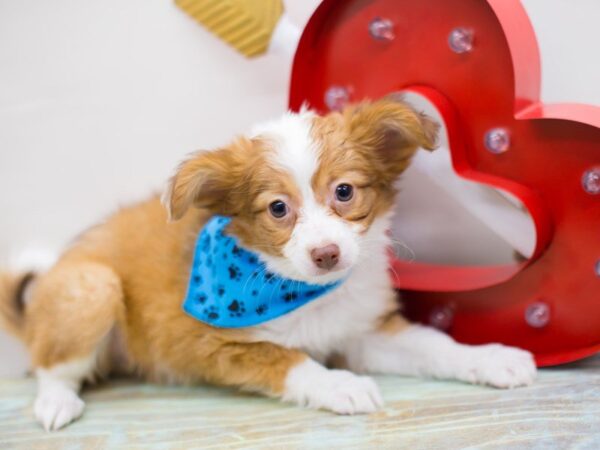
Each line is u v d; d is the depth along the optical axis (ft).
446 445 1.88
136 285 2.32
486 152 2.21
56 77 2.79
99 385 2.41
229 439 1.98
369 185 2.13
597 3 2.44
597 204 2.10
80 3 2.73
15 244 2.86
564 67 2.50
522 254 2.35
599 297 2.15
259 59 2.69
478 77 2.18
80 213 2.86
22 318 2.55
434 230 2.68
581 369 2.21
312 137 2.08
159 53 2.75
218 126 2.77
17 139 2.83
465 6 2.17
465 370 2.19
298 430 2.00
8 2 2.74
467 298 2.36
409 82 2.28
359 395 2.08
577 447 1.84
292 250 2.04
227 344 2.23
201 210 2.32
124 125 2.81
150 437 2.03
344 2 2.33
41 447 2.02
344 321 2.28
